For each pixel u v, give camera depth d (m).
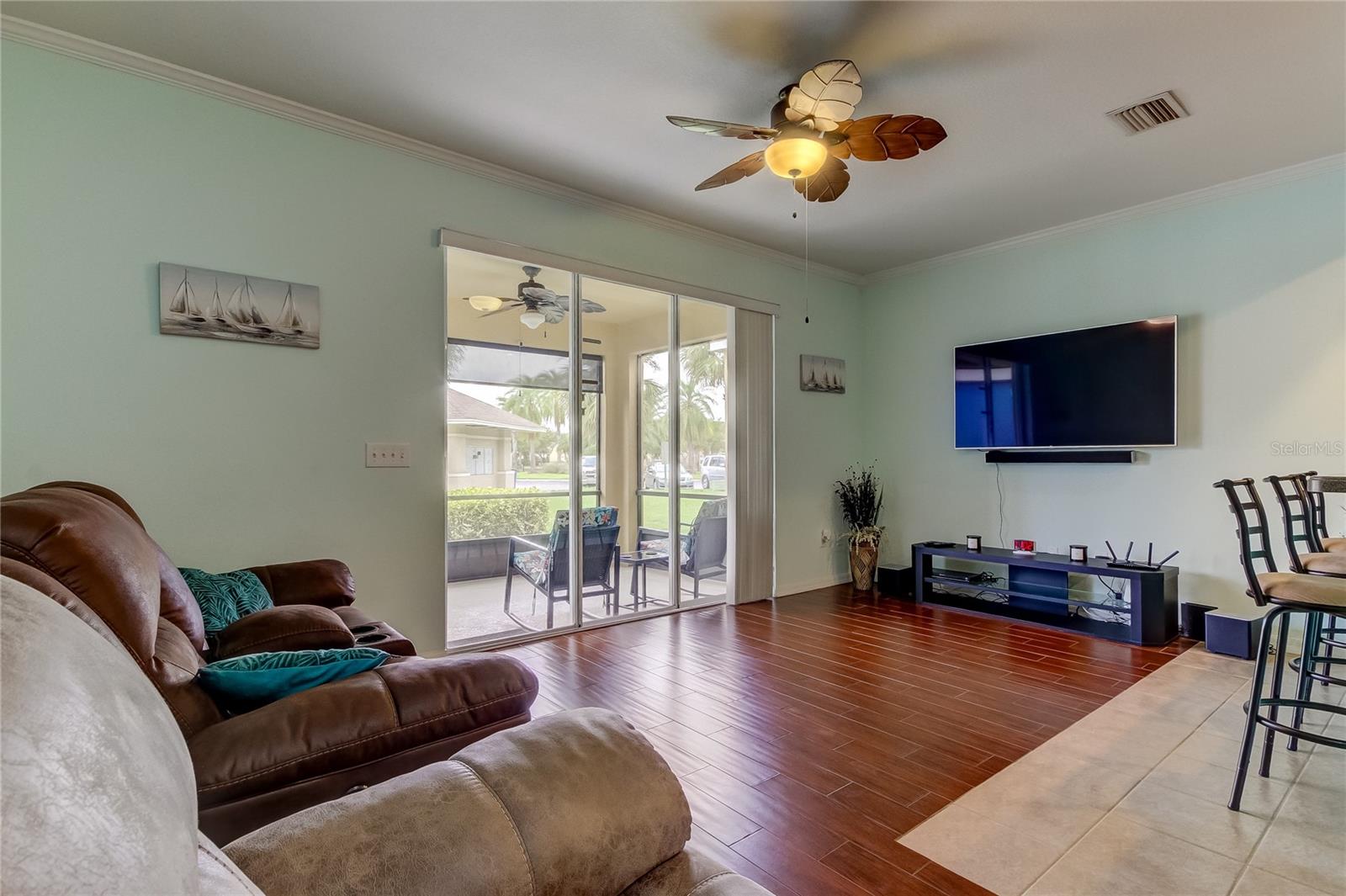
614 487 4.12
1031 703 2.71
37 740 0.37
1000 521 4.68
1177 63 2.50
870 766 2.18
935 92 2.70
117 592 1.03
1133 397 3.92
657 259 4.20
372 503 3.07
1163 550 3.89
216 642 1.72
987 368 4.65
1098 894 1.53
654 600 4.32
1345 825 1.78
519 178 3.52
